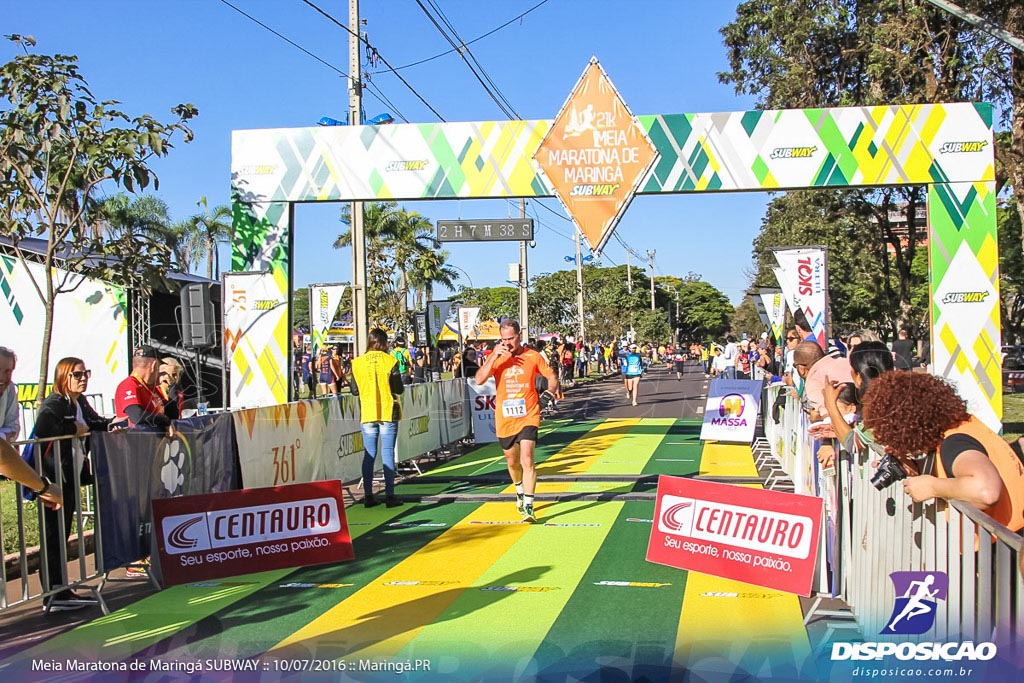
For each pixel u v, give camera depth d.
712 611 5.79
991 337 11.62
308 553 7.08
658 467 12.70
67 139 11.09
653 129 12.05
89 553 8.02
